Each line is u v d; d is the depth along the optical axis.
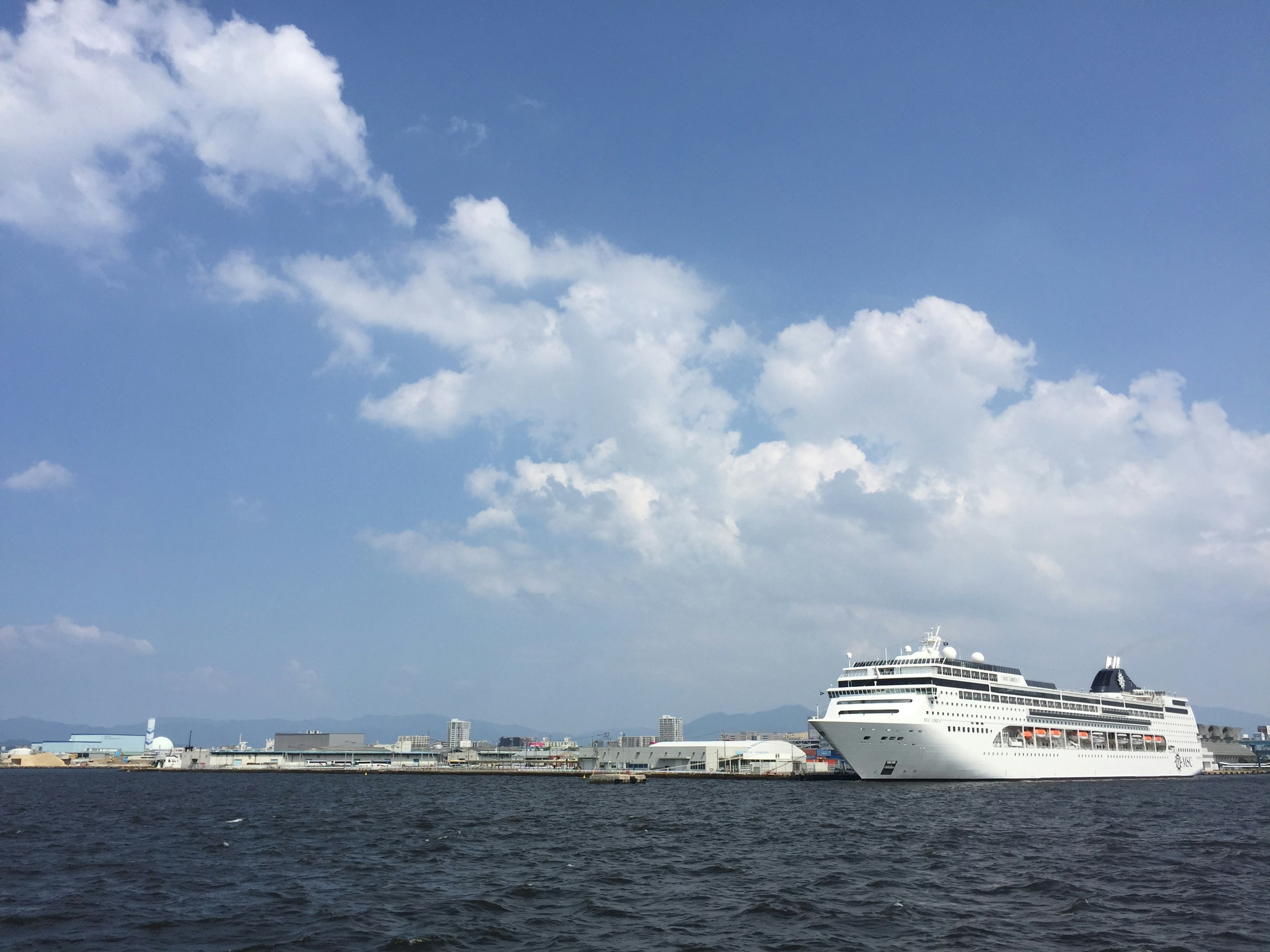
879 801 138.12
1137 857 76.25
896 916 52.41
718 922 50.97
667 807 139.25
